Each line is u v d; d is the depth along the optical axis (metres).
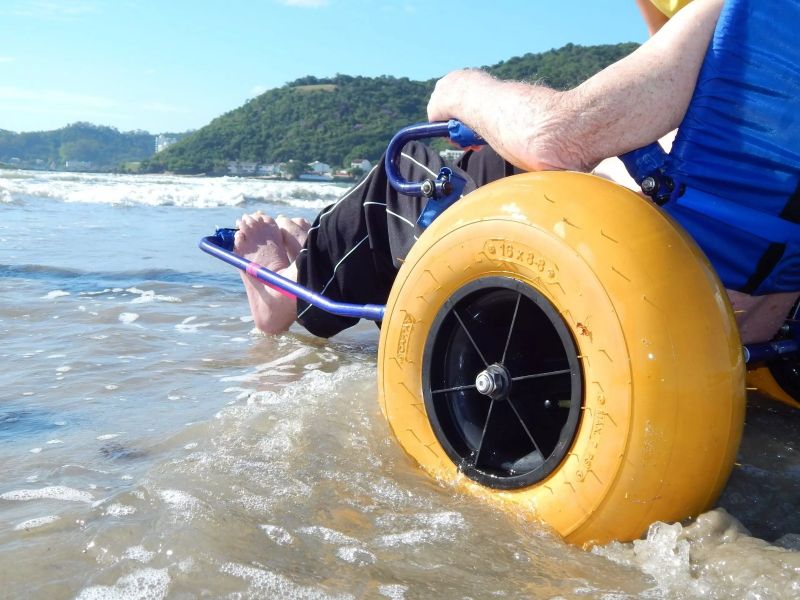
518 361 0.86
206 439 1.03
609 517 0.74
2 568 0.71
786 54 0.78
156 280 2.34
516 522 0.80
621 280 0.73
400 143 1.12
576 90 0.85
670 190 0.86
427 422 0.89
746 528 0.83
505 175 1.19
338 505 0.84
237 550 0.74
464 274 0.84
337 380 1.31
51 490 0.89
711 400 0.72
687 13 0.83
